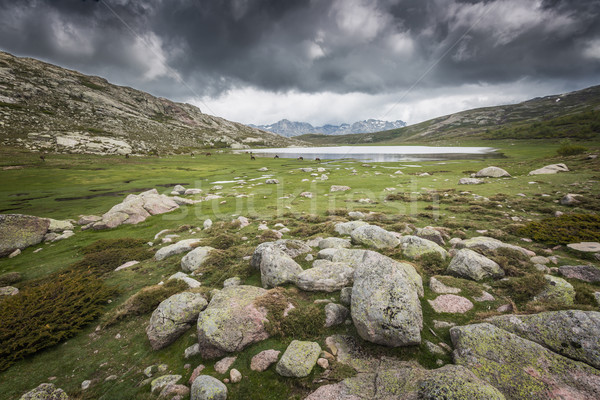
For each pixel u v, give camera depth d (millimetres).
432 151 125438
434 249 11172
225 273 11164
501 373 5141
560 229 12750
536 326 6129
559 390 4656
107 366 6938
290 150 169500
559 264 9805
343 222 17297
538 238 12594
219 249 13711
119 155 92500
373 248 12375
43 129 106938
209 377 5805
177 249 14258
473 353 5691
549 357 5277
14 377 6617
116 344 7773
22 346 7449
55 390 5922
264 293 8398
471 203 21562
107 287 10836
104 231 19672
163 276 11984
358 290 7539
